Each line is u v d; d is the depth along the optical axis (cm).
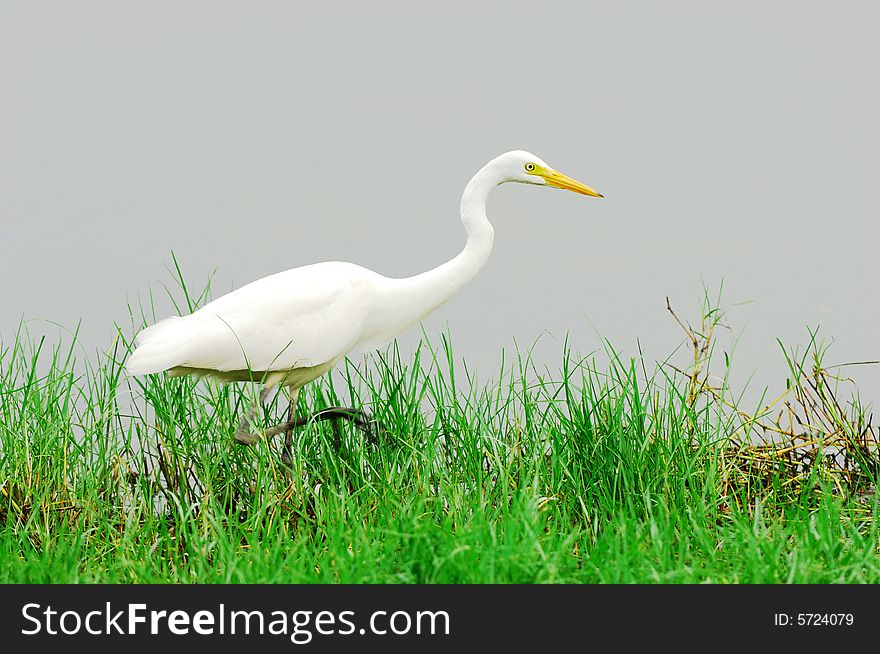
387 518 925
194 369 1116
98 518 1006
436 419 1122
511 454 1084
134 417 1152
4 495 1048
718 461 1118
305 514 979
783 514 1017
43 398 1125
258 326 1105
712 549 916
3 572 876
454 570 836
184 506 1067
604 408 1117
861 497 1115
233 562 855
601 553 890
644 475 1066
